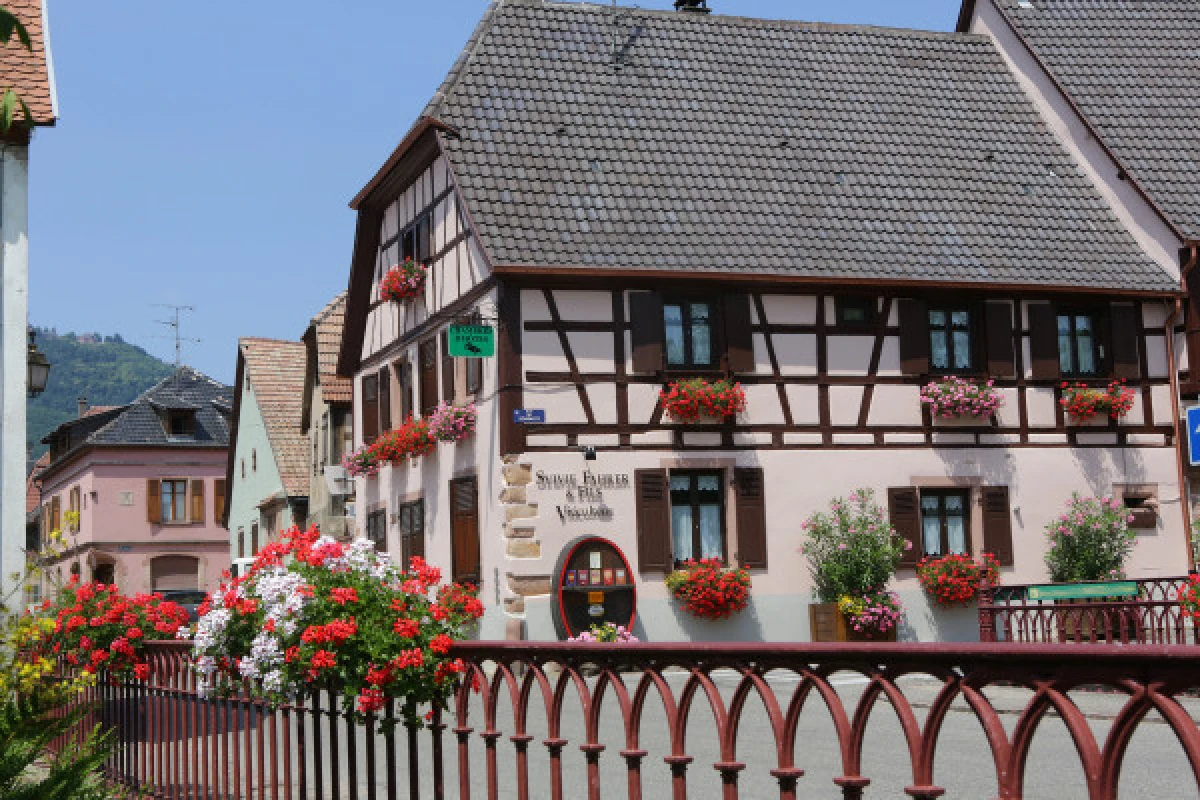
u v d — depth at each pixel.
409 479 27.22
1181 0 29.78
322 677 6.25
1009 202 25.84
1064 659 3.10
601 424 22.38
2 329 14.77
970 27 30.03
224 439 56.34
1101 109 27.02
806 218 24.28
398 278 26.42
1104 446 24.88
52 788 5.30
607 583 21.83
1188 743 2.81
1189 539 24.83
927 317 24.16
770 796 9.63
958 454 24.08
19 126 14.81
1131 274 25.17
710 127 25.25
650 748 12.36
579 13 26.31
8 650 9.35
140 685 9.47
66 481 60.12
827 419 23.47
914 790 3.49
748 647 4.04
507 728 14.07
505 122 24.09
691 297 23.16
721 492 23.00
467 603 6.23
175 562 55.41
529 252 22.19
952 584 23.17
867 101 26.86
